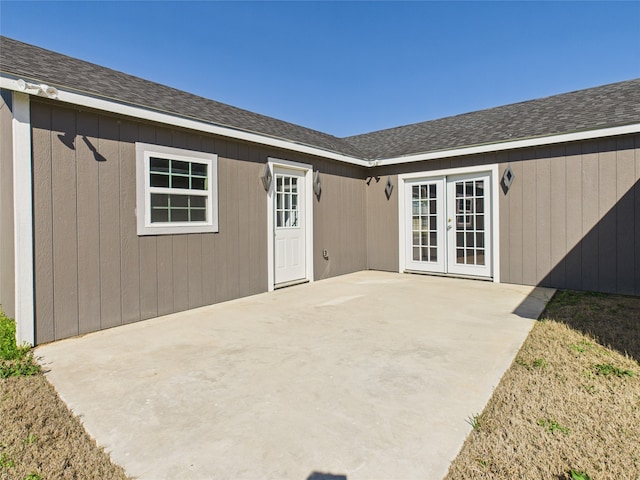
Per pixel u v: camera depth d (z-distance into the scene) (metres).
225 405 2.29
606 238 5.60
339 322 4.21
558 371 2.67
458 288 6.23
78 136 3.82
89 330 3.91
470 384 2.53
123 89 4.68
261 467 1.70
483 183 6.87
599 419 2.02
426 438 1.90
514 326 3.92
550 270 6.12
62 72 4.26
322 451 1.81
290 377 2.70
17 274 3.43
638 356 2.92
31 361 3.07
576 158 5.82
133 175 4.31
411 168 7.80
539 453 1.74
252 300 5.47
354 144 10.19
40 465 1.71
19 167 3.41
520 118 7.24
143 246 4.42
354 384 2.57
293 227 6.77
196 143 4.97
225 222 5.41
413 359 3.02
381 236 8.40
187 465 1.72
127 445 1.88
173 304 4.74
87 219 3.90
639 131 5.11
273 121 8.09
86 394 2.45
